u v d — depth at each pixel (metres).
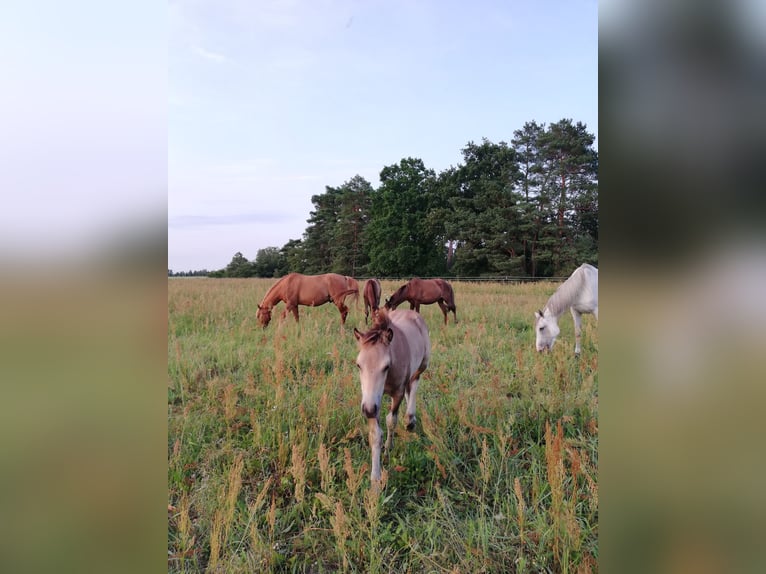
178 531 2.50
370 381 2.73
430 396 4.18
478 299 8.61
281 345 5.20
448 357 5.34
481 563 2.25
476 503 2.72
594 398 3.76
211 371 4.92
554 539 2.23
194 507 2.75
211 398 3.94
